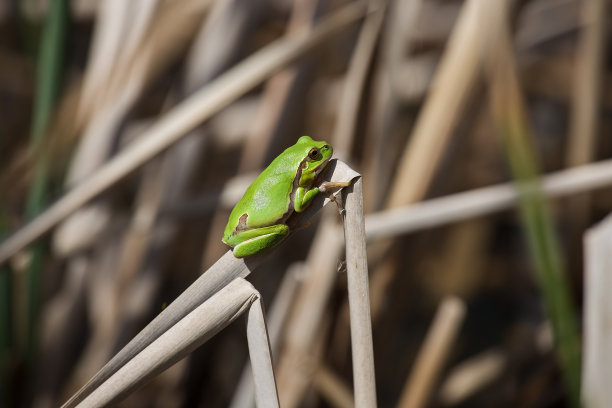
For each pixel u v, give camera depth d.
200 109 0.84
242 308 0.74
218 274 0.76
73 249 0.93
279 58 0.85
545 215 0.85
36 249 0.91
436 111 0.88
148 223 0.93
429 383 0.89
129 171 0.84
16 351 0.92
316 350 0.89
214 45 0.93
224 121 1.09
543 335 1.01
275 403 0.74
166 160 0.94
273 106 0.94
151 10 0.88
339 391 0.90
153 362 0.74
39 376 0.94
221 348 1.05
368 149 0.92
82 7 1.09
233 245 0.77
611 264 0.81
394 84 0.91
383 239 0.91
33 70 1.01
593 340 0.82
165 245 0.95
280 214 0.76
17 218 0.94
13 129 1.06
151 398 1.00
